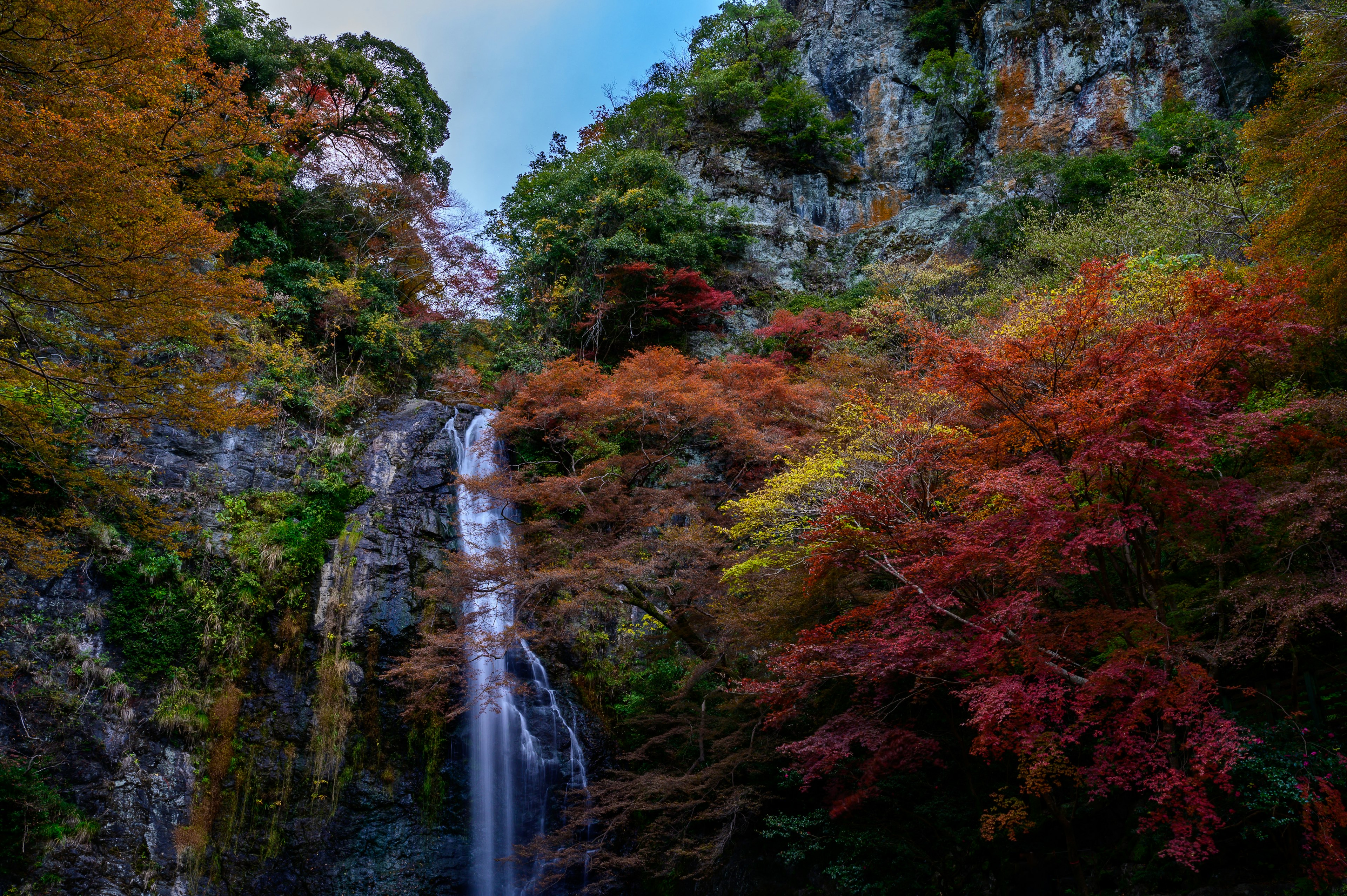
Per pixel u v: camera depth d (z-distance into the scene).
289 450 21.38
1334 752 10.20
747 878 17.47
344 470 21.62
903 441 13.90
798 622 15.46
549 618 18.47
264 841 16.86
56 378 12.30
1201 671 9.41
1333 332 12.36
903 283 31.16
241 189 13.23
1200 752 8.93
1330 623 10.21
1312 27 15.45
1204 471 11.78
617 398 19.89
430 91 32.50
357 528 20.72
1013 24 44.34
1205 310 11.06
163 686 17.02
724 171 41.59
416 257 30.70
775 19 45.88
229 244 11.79
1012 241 31.81
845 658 12.27
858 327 29.08
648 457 20.92
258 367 22.14
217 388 19.59
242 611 18.55
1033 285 23.92
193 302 11.54
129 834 15.41
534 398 21.41
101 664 16.39
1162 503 10.91
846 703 15.90
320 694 18.55
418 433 23.12
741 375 23.33
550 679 22.02
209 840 16.25
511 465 24.72
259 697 18.05
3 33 9.88
